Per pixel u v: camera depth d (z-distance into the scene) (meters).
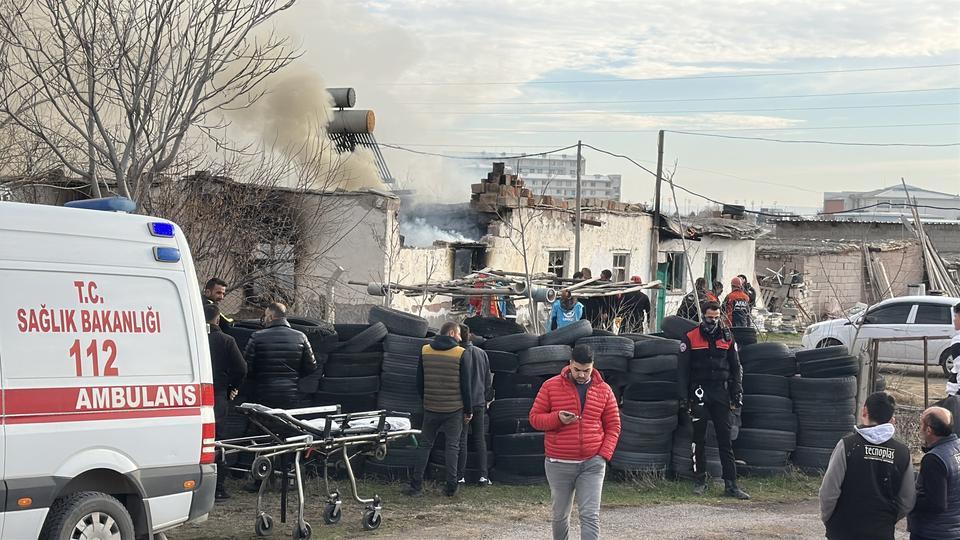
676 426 11.50
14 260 6.05
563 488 7.50
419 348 10.97
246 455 10.38
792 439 11.66
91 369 6.34
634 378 11.50
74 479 6.32
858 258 36.84
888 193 93.06
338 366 10.98
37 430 6.00
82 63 12.45
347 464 8.91
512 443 10.98
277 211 17.41
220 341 9.33
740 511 10.19
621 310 19.73
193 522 7.03
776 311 35.47
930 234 48.16
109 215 6.63
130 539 6.48
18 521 5.87
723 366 10.78
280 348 9.77
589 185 106.81
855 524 5.92
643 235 29.95
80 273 6.38
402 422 9.19
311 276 17.02
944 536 6.01
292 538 8.51
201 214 14.67
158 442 6.70
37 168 13.90
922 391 18.03
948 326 20.92
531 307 15.59
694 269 32.12
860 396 12.51
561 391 7.46
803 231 47.94
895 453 5.88
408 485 10.77
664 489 11.10
